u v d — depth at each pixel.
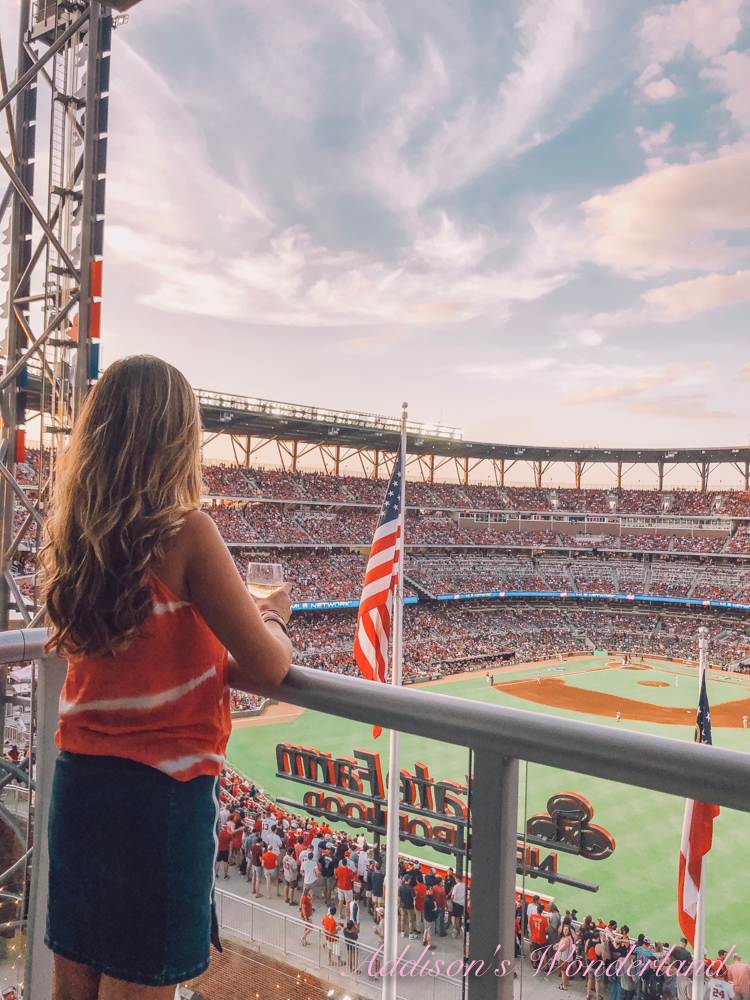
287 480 66.25
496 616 69.56
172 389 1.79
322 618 56.62
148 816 1.66
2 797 3.13
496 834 1.79
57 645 1.76
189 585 1.71
